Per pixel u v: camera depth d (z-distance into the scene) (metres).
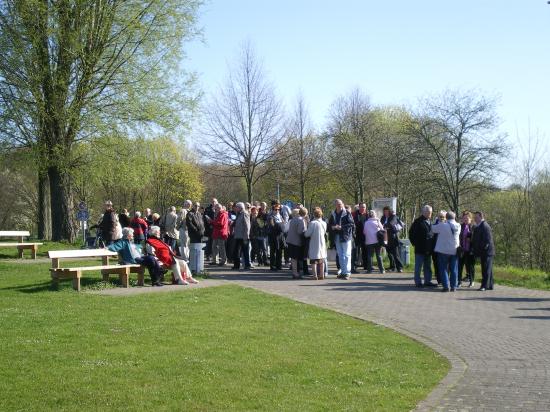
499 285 19.31
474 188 38.84
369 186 51.56
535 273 24.53
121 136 29.22
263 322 12.06
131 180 31.19
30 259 25.19
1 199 58.78
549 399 7.53
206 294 15.47
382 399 7.42
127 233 17.36
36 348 9.54
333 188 53.94
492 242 18.02
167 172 59.69
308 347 10.02
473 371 8.93
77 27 27.30
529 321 12.92
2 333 10.59
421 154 39.94
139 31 28.12
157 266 16.97
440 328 12.12
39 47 26.70
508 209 37.84
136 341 10.10
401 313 13.77
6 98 27.30
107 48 28.27
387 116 57.31
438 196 40.16
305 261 20.98
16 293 15.33
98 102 28.55
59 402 7.11
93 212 58.12
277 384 7.91
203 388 7.66
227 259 25.27
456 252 17.58
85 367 8.51
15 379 7.94
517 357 9.80
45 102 27.66
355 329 11.68
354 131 51.72
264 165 43.03
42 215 34.22
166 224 24.50
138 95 28.75
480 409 7.13
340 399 7.36
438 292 17.23
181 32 29.39
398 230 22.05
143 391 7.50
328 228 20.39
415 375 8.60
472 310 14.27
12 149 29.05
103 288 16.30
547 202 36.47
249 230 22.33
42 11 26.25
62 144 28.45
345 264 19.75
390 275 21.12
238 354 9.40
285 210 23.48
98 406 6.97
